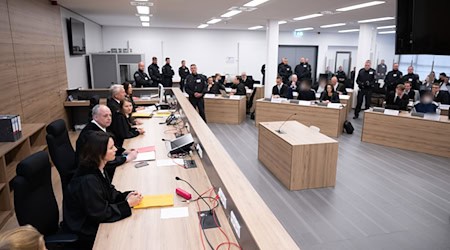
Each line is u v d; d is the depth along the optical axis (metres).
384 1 5.61
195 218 1.89
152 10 7.02
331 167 4.03
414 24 2.93
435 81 8.76
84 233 1.91
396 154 5.48
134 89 6.86
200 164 2.76
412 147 5.66
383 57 14.77
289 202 3.67
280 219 3.29
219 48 12.66
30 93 4.57
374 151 5.64
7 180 3.06
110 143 2.03
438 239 2.94
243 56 12.98
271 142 4.53
